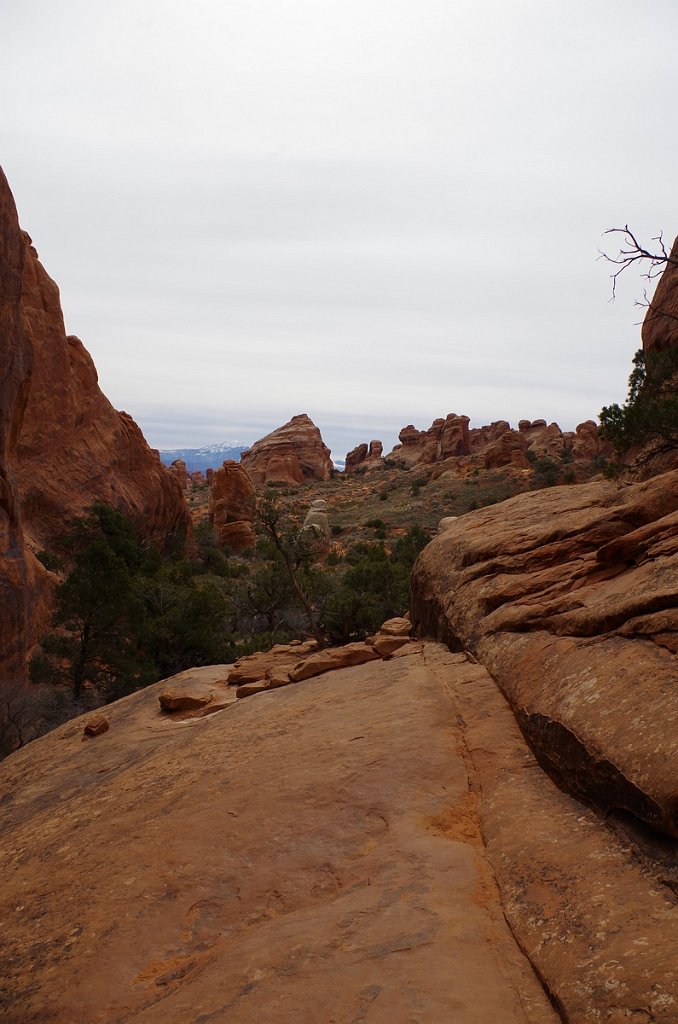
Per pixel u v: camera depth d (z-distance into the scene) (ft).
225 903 15.99
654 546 25.20
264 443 467.11
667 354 61.21
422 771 20.85
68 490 155.84
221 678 42.70
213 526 264.11
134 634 87.76
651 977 10.74
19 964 15.26
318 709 28.27
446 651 33.04
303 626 110.42
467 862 16.05
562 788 18.45
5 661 82.28
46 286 161.89
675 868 13.47
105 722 36.99
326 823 18.71
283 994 12.16
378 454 526.57
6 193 94.43
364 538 242.58
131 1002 13.24
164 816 20.98
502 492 287.48
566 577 29.19
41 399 154.40
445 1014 11.27
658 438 57.93
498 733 22.29
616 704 17.88
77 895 17.60
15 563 89.04
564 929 12.80
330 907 14.85
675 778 14.12
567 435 424.87
